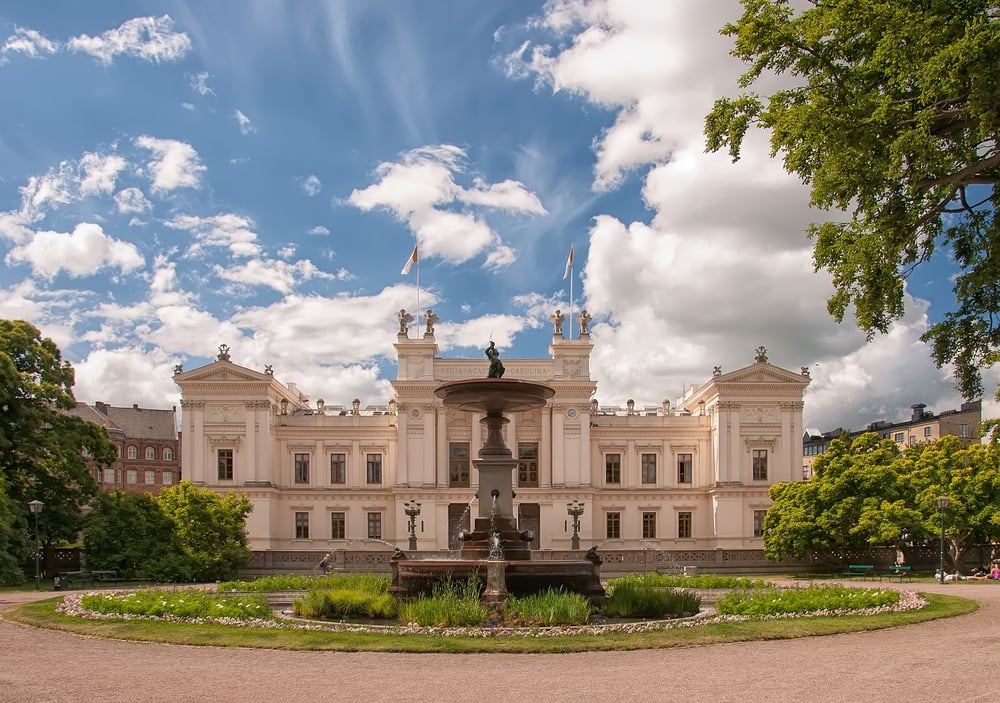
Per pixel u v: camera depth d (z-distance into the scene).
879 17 22.05
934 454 61.41
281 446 84.19
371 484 84.25
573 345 82.31
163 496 57.16
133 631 21.89
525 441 82.44
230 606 25.41
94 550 54.12
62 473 57.75
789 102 26.05
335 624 23.64
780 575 59.84
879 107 22.38
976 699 13.91
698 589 36.28
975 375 27.91
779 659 17.86
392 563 28.97
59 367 60.41
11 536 47.47
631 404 91.50
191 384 80.12
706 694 14.57
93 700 14.29
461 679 16.03
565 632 21.44
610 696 14.52
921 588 38.69
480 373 82.06
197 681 15.85
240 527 58.69
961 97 22.20
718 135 27.39
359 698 14.45
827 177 25.52
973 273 25.11
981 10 21.59
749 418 82.12
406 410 81.62
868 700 13.96
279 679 16.05
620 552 63.53
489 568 25.95
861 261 25.78
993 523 52.66
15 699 14.38
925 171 23.61
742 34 25.03
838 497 62.22
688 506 84.62
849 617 24.14
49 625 23.36
